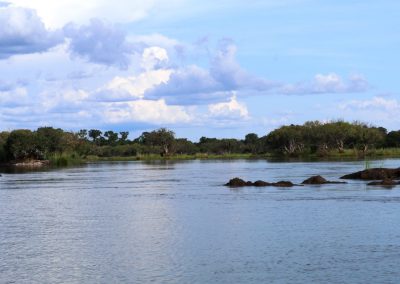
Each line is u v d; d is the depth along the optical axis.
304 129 188.75
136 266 22.27
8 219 35.97
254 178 71.88
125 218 35.72
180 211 38.75
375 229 29.22
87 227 32.16
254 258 23.28
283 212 36.72
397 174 65.25
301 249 24.78
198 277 20.52
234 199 46.00
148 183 67.94
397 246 24.94
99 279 20.48
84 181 73.19
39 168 122.44
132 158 199.25
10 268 22.22
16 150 145.75
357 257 23.00
